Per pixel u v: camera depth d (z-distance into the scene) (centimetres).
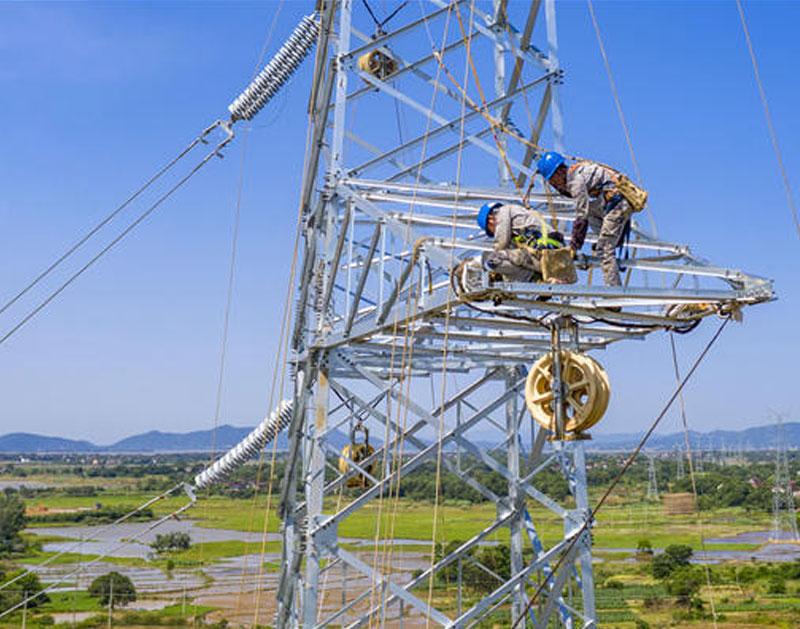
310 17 1808
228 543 10169
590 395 918
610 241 938
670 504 13300
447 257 1034
